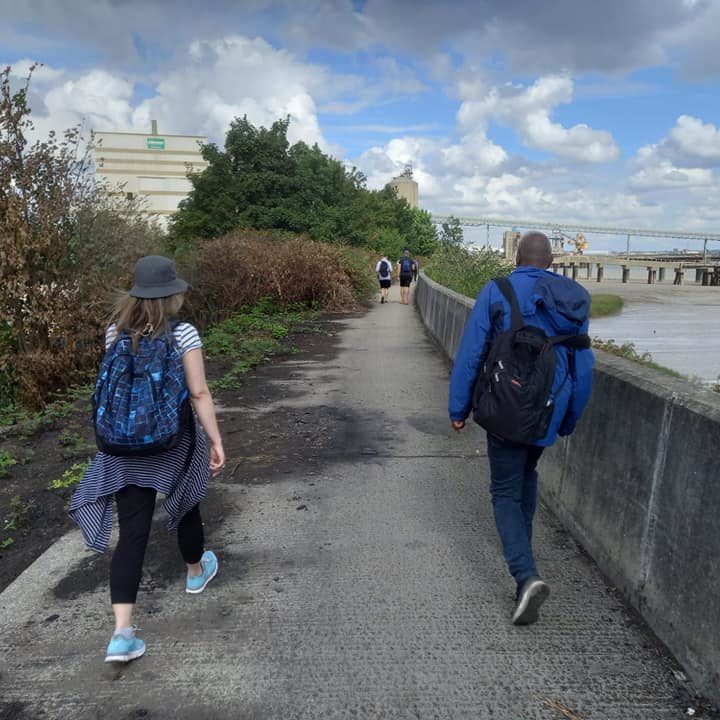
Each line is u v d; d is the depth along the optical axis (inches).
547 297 113.6
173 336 105.9
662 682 103.0
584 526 147.9
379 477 200.1
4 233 327.0
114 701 101.3
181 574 139.9
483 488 190.1
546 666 107.7
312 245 770.8
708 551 98.7
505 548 118.3
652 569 116.0
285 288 696.4
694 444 103.2
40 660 111.7
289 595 131.3
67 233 356.2
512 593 131.3
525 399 110.3
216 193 1278.3
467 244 841.5
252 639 116.6
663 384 120.0
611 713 96.8
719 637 95.6
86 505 108.4
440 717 97.0
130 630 109.0
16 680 106.5
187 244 673.0
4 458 214.7
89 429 252.1
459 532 159.9
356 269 887.1
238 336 503.5
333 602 128.6
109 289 367.9
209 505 178.7
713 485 97.7
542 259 124.6
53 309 343.3
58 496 188.4
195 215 1262.3
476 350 118.3
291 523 166.2
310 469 208.1
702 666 99.5
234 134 1311.5
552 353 111.9
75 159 354.6
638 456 122.7
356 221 1434.5
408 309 799.7
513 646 113.3
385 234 2124.8
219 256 643.5
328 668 108.4
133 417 101.5
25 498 187.5
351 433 249.3
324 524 165.5
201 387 108.0
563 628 118.1
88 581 138.3
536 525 161.5
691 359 861.2
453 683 104.3
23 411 309.3
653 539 115.9
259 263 660.7
